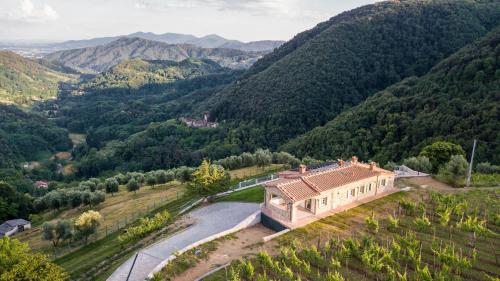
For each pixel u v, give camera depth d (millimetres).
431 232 48500
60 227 72625
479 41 154000
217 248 46750
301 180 56188
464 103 117062
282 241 47125
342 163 68812
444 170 72562
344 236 47938
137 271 44188
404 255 40156
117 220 83062
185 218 63438
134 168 187750
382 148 123000
